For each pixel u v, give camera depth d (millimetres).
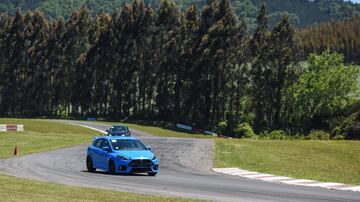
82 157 97125
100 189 48750
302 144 145250
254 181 62969
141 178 62219
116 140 68812
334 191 54156
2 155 100812
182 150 118375
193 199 42812
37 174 65250
